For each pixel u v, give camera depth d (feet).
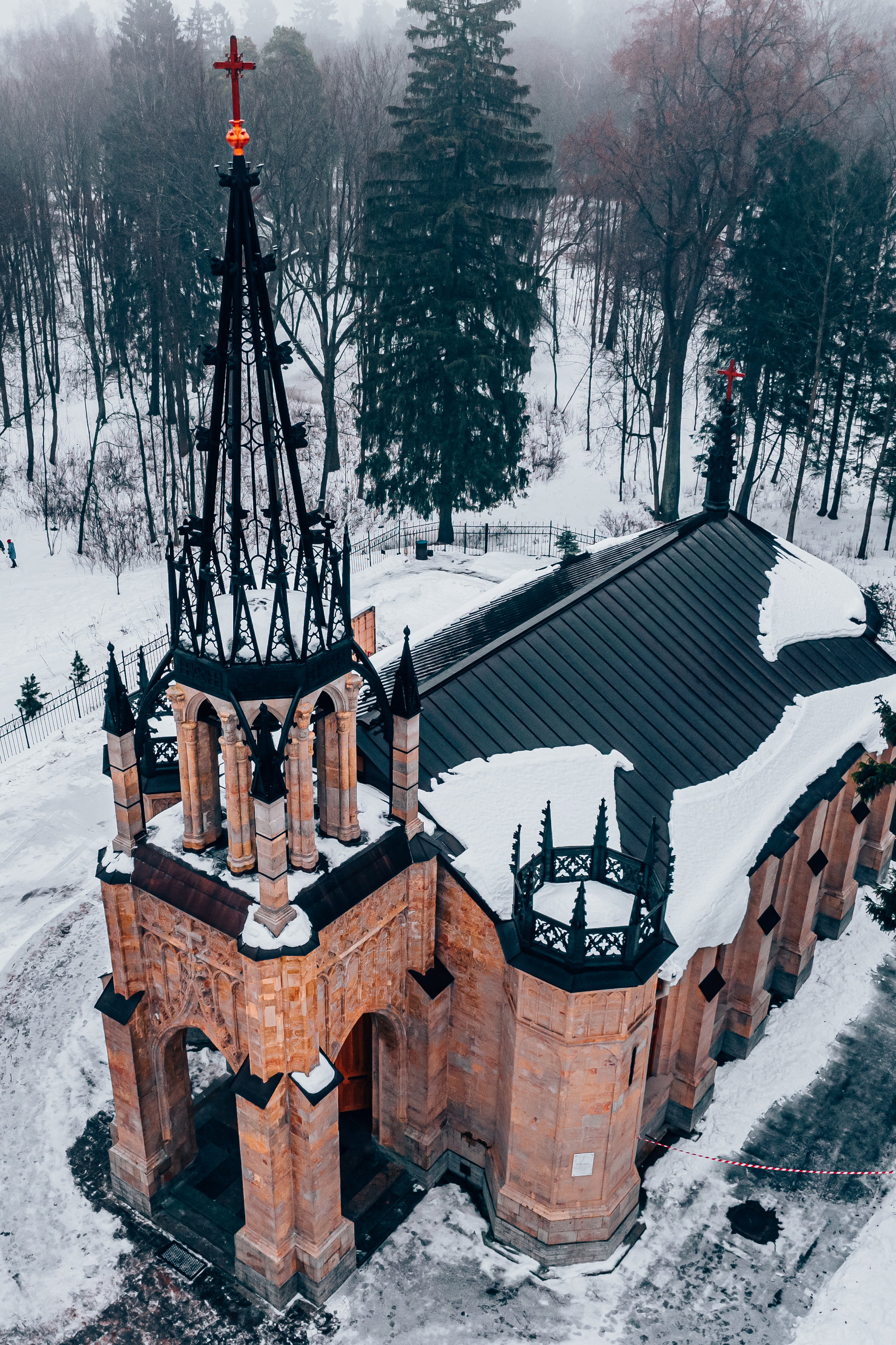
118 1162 70.08
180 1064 69.21
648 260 227.20
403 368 163.73
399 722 61.57
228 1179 72.13
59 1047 83.82
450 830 66.18
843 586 108.88
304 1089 58.29
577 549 177.17
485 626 90.58
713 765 79.20
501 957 64.39
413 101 162.71
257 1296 64.90
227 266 47.11
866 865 102.06
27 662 149.59
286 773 57.00
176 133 203.10
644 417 243.60
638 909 58.80
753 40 184.44
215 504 51.67
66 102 303.89
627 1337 63.21
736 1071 83.66
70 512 201.87
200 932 59.00
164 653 148.97
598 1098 62.54
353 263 174.29
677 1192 73.26
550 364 272.51
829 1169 75.20
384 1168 73.92
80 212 238.89
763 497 213.25
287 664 53.16
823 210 177.17
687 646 88.58
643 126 187.32
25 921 98.22
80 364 259.60
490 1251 68.28
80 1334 62.59
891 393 179.01
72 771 122.31
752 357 181.78
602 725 77.61
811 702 90.02
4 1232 68.74
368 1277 66.39
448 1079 71.67
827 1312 64.69
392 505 176.86
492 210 163.84
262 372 48.57
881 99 256.11
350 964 61.62
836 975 93.81
